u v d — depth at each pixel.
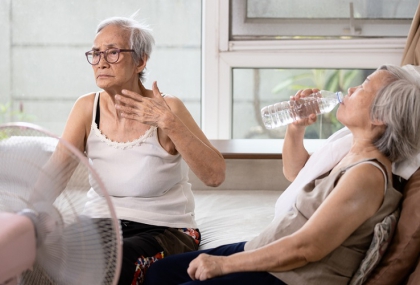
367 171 1.66
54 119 4.21
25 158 1.37
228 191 3.08
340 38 3.80
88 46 4.11
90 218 1.36
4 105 4.18
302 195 1.77
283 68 3.86
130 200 2.13
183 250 2.11
